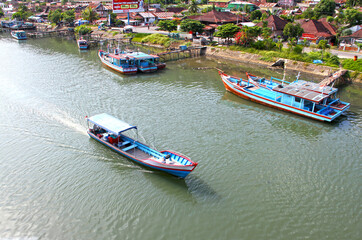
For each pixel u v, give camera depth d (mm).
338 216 25922
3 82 60094
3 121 42719
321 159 34219
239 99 52625
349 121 44438
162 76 67062
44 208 26672
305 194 28500
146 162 31266
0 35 135750
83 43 98688
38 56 86438
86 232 24141
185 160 29766
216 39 100562
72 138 38219
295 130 41344
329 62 68375
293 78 64562
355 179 30703
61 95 53125
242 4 151500
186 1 198500
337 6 146000
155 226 24797
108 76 66438
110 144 34781
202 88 58094
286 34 89188
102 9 158750
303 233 24141
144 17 136500
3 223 25000
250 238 23656
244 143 37344
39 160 33656
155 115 44625
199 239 23562
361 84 60250
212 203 27281
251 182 30094
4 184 29734
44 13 183000
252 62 79250
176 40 98000
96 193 28531
